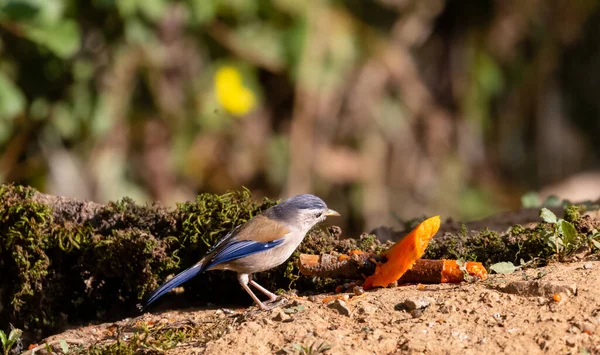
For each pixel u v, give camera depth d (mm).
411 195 17562
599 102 21250
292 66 16047
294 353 6496
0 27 13000
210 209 8852
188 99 15367
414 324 6840
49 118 13922
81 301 8969
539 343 6340
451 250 8641
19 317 8781
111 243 8656
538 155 19828
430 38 18234
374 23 17375
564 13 19328
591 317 6555
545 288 7039
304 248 8859
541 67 19531
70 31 12180
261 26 15859
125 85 14500
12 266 8789
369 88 17172
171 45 14953
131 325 8148
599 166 20719
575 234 8031
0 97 12258
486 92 18625
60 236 8742
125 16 13727
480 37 18500
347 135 17062
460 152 18250
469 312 6949
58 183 14047
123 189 14664
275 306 8016
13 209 8672
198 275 9070
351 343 6605
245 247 8125
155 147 15164
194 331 7551
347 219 17000
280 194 16406
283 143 16484
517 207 18750
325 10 16375
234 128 16031
